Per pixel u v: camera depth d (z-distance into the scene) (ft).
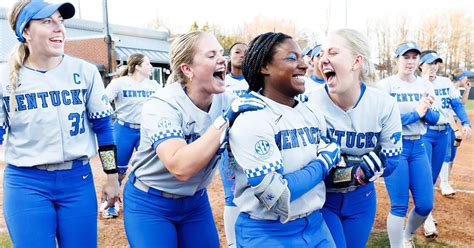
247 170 7.06
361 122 9.59
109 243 15.35
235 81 17.06
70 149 9.68
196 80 8.77
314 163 7.59
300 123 7.77
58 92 9.59
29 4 9.05
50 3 9.28
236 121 7.18
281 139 7.39
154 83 21.15
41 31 9.07
